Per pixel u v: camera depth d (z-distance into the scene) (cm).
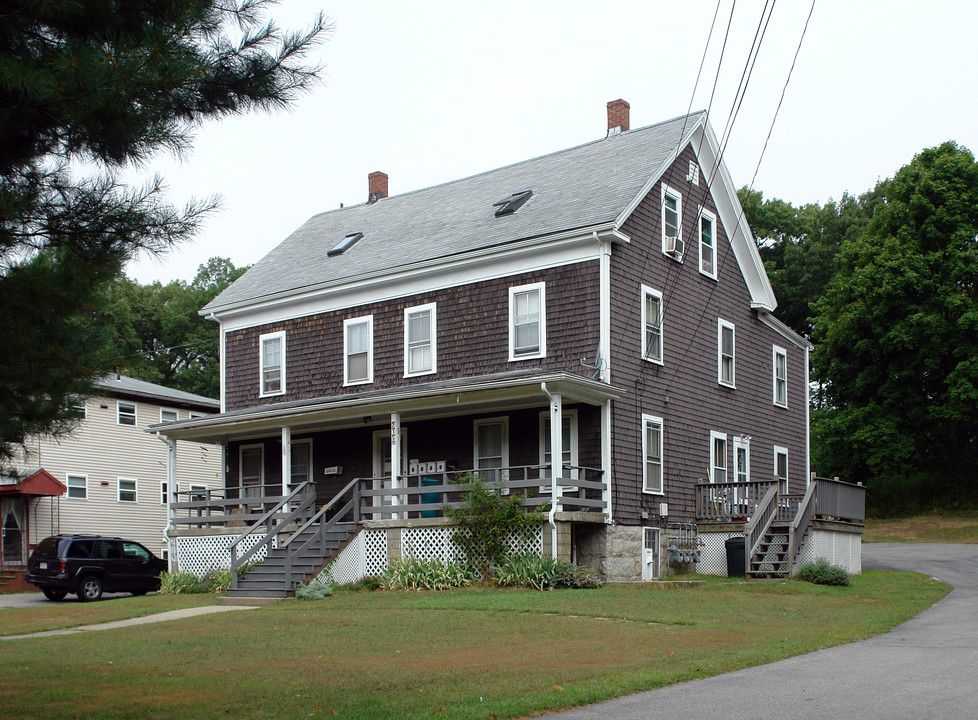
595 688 952
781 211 6006
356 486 2362
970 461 4588
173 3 806
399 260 2706
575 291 2347
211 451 4300
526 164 3089
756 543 2283
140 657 1287
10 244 832
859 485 2600
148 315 6303
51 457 3562
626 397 2352
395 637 1395
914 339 4312
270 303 2969
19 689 1055
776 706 862
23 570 3269
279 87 907
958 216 4328
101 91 762
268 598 2083
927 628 1454
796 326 5844
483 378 2347
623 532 2284
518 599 1761
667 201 2620
